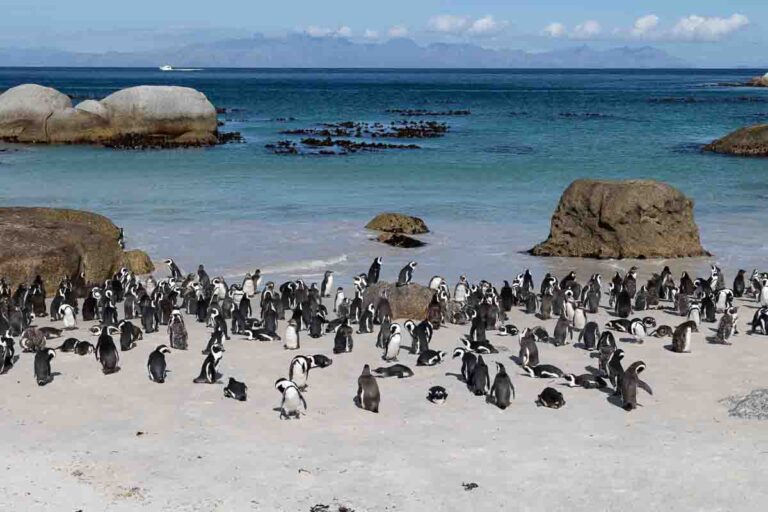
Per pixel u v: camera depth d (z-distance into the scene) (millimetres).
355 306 25016
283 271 32188
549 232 39250
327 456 15516
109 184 51969
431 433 16578
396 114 122000
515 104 149500
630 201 35250
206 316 25391
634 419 17375
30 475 14664
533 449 15867
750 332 24359
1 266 28031
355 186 52531
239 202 46219
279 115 118750
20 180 53156
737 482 14609
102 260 30594
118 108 76438
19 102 75188
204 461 15273
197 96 77812
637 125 100812
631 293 29000
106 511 13547
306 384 19062
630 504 13891
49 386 19031
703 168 61219
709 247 37062
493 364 21047
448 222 41969
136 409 17703
